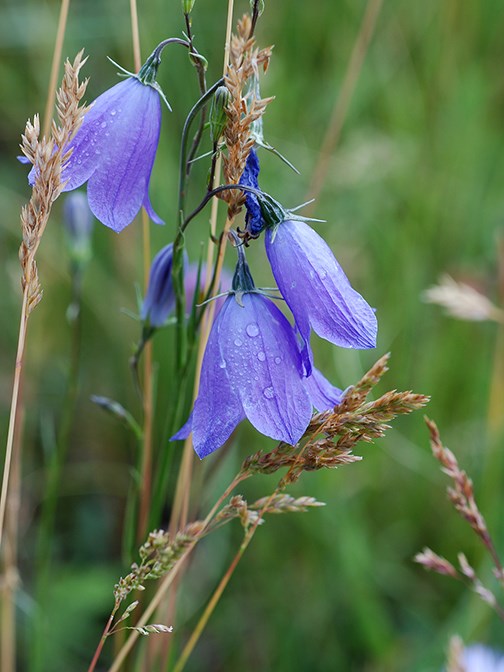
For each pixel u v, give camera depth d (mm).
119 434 444
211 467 329
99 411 446
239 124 266
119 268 457
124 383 444
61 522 429
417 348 442
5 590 338
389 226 465
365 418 266
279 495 274
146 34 440
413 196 473
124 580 272
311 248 266
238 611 386
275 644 376
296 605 378
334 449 269
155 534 272
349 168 446
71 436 446
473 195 480
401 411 266
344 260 446
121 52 465
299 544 389
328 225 451
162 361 411
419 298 451
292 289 266
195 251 418
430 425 294
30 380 449
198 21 442
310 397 271
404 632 380
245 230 271
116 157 273
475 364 431
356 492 403
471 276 437
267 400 265
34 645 344
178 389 297
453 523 399
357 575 373
